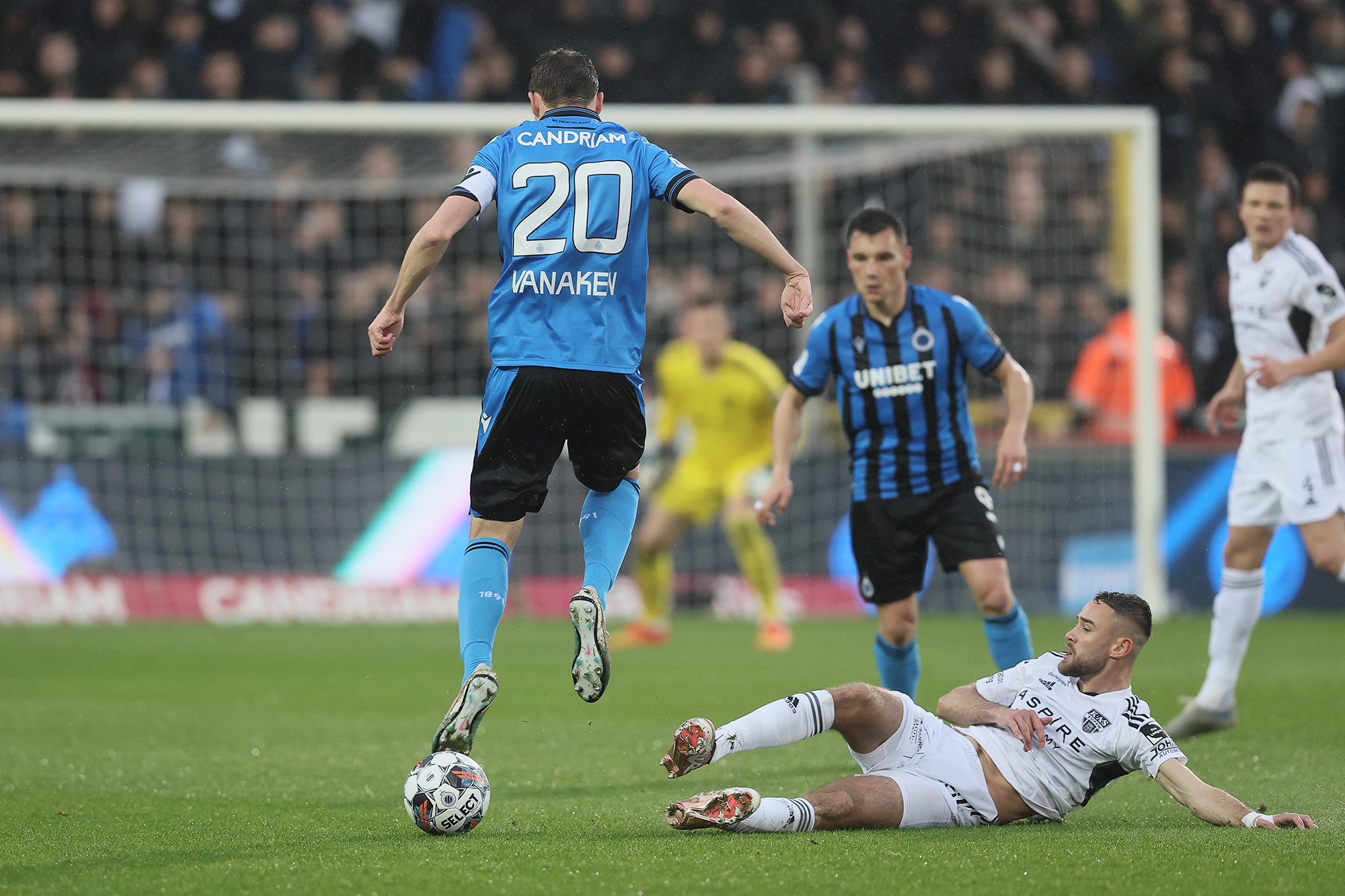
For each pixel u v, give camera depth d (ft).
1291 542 137.90
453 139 165.78
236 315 163.43
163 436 141.69
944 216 163.94
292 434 146.51
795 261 47.65
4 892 37.55
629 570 139.95
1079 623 46.52
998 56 182.50
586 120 49.42
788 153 162.71
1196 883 37.45
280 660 105.81
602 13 188.24
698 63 183.42
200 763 63.41
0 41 175.01
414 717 78.64
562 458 139.85
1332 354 65.46
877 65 187.32
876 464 63.41
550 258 47.93
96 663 104.32
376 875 38.63
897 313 62.90
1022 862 39.81
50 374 156.25
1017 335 159.22
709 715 78.02
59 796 54.90
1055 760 45.73
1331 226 175.01
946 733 46.21
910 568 63.26
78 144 154.81
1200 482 137.90
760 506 64.49
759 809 43.60
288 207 165.37
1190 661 99.55
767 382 112.88
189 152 158.51
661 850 41.68
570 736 71.46
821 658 105.91
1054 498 138.00
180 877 39.01
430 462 139.13
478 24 181.06
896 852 41.04
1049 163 159.63
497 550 48.65
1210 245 170.40
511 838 44.45
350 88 177.47
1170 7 179.52
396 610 136.87
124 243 161.68
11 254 160.04
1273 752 63.36
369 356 161.58
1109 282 156.04
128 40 177.27
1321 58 184.03
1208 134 174.09
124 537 135.54
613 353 48.19
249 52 178.19
